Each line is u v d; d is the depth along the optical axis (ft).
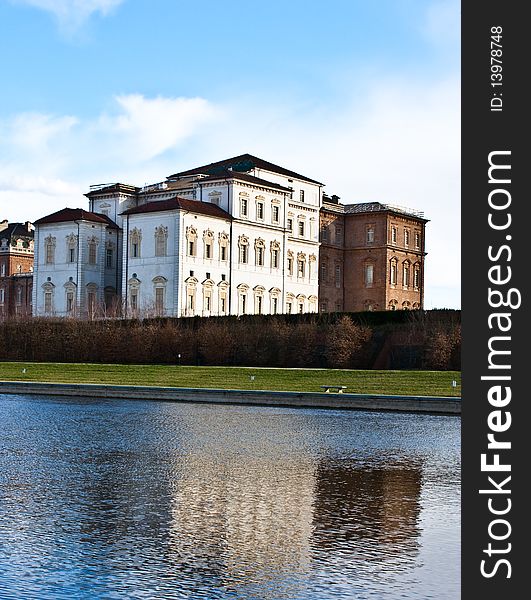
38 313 457.68
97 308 419.74
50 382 266.77
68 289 447.42
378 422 164.25
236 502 86.84
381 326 303.48
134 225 428.15
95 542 70.69
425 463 113.39
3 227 616.80
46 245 458.09
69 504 85.25
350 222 538.06
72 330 346.95
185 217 413.59
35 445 129.39
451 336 277.44
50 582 60.54
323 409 192.65
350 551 69.10
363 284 531.50
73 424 158.40
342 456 119.34
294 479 100.58
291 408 194.70
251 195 451.12
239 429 151.23
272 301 464.24
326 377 248.52
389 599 58.13
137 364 326.85
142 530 74.84
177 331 332.60
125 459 115.44
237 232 441.68
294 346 309.83
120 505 84.99
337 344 300.20
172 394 217.56
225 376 261.65
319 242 505.25
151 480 98.99
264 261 459.32
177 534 73.67
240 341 318.45
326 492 92.63
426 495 91.35
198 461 113.80
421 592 59.62
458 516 81.82
